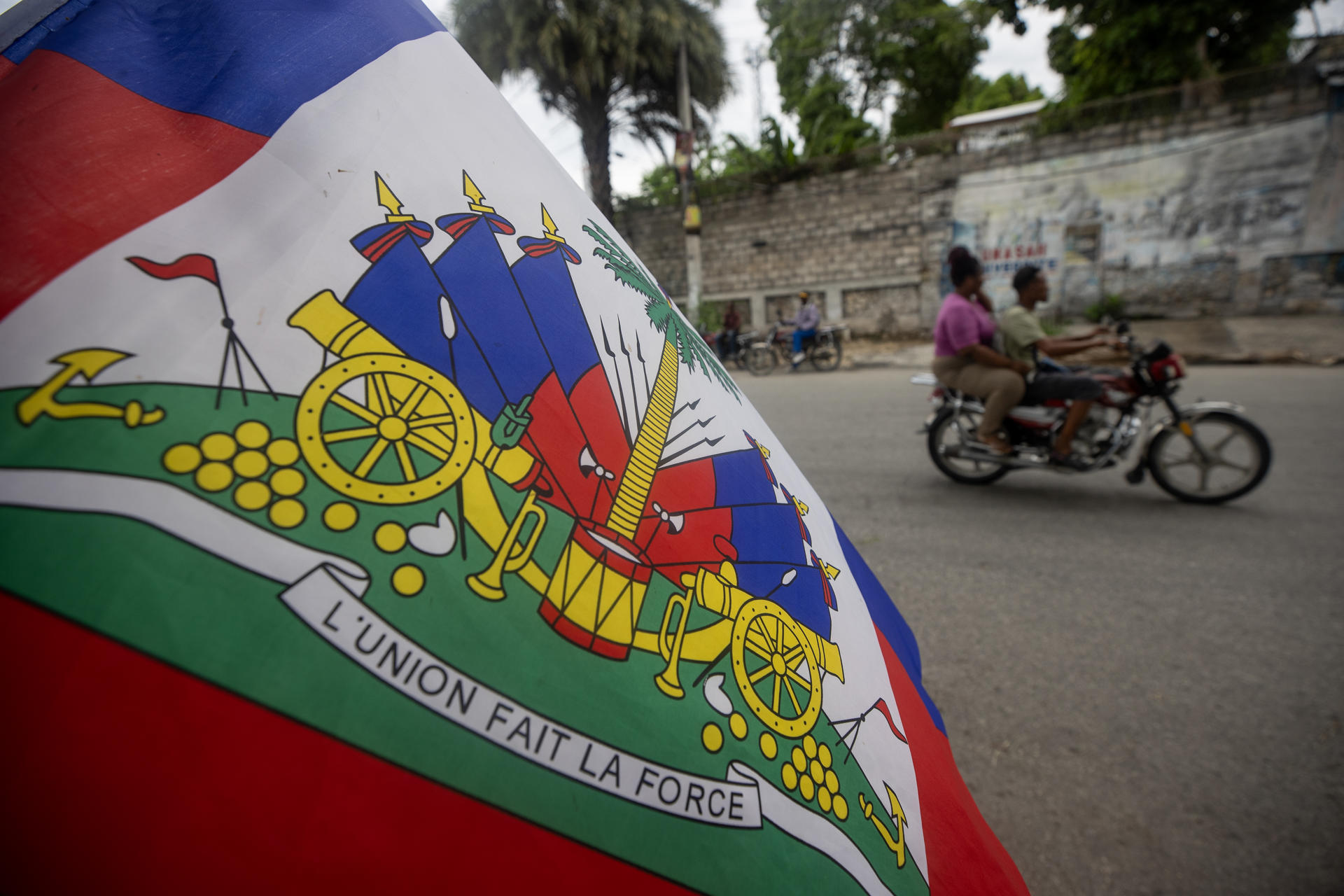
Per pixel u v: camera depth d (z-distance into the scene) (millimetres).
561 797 336
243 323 340
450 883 293
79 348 299
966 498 3875
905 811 516
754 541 531
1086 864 1478
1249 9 11578
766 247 13438
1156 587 2664
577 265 543
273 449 322
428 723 312
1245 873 1431
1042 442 3838
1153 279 10922
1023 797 1667
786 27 17453
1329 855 1453
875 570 2973
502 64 11156
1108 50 11805
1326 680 2016
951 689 2102
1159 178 10648
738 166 13820
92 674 253
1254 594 2566
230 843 258
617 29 10797
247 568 294
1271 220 10180
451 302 421
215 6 448
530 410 422
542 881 316
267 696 280
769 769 426
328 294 373
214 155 382
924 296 12312
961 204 11805
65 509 270
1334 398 5828
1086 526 3355
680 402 561
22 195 328
